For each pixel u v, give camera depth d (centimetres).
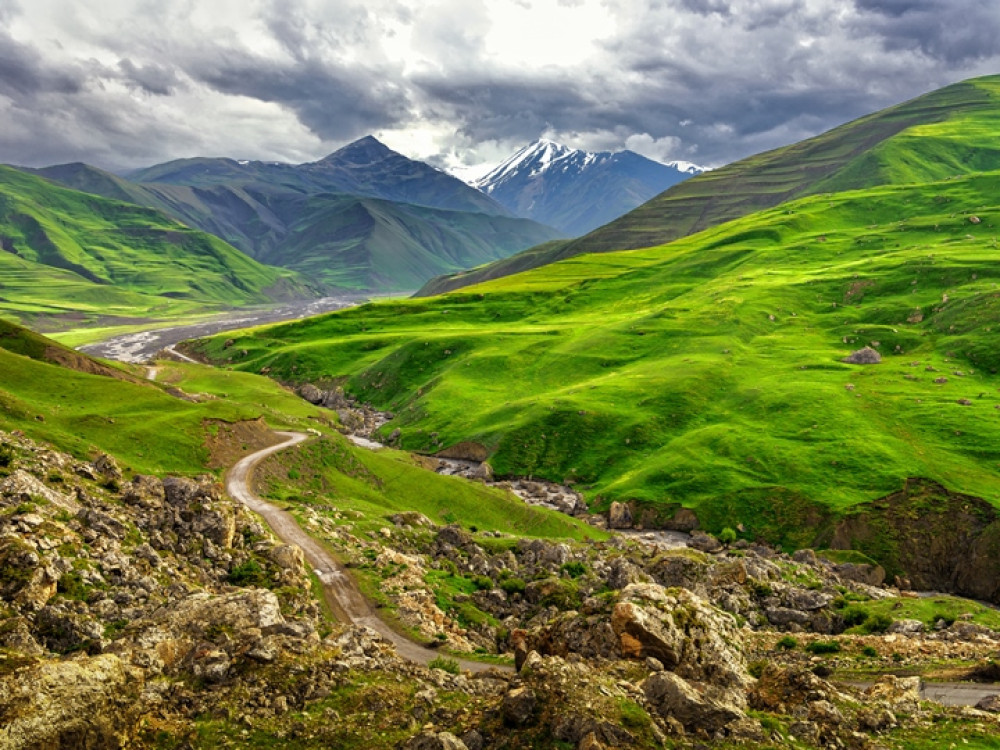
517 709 2959
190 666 3472
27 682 2377
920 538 13362
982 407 16988
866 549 13412
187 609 4047
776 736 3019
